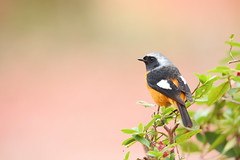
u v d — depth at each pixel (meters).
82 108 15.38
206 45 19.16
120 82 17.33
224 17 20.80
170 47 19.42
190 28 20.42
